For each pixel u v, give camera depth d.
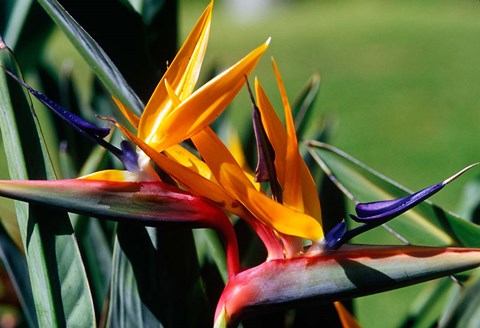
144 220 1.19
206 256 1.44
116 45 1.35
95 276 1.49
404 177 4.08
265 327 1.42
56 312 1.26
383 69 6.39
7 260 1.40
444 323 1.24
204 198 1.20
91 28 1.34
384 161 4.38
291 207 1.20
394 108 5.34
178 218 1.19
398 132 4.86
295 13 10.02
